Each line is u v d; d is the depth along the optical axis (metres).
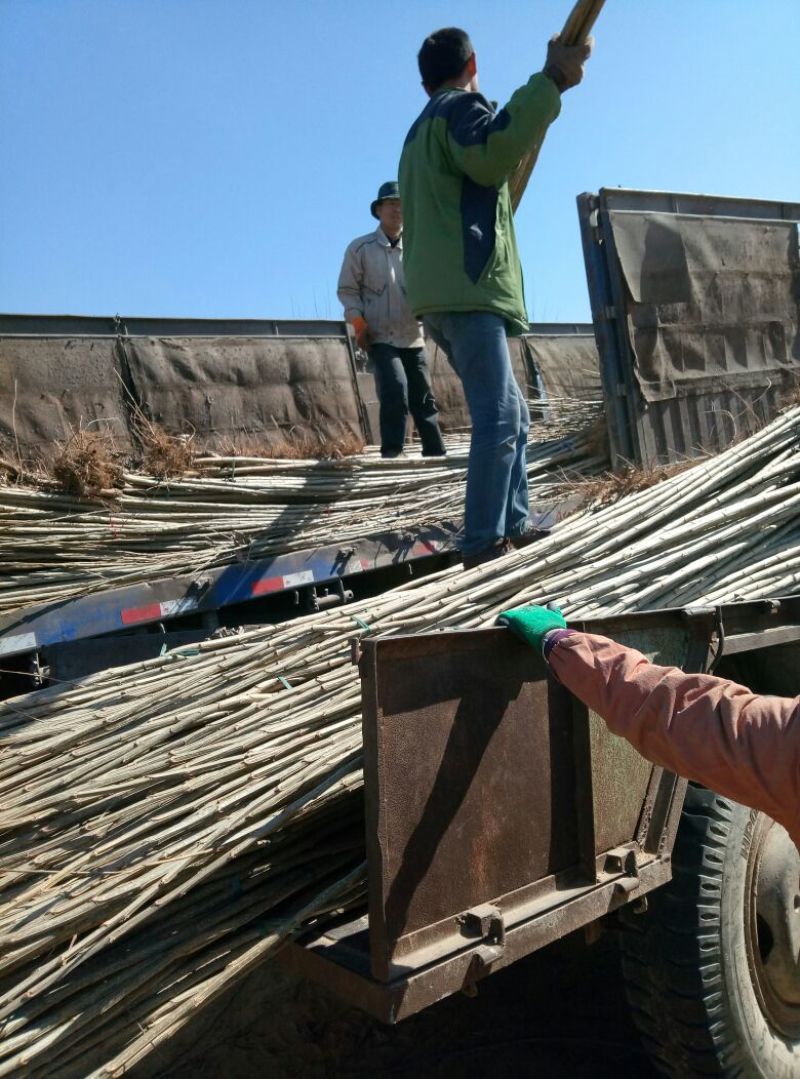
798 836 1.74
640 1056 3.25
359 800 2.39
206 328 6.21
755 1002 2.79
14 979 1.95
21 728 2.55
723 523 3.45
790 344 5.70
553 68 3.37
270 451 4.74
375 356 5.53
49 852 2.17
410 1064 3.25
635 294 4.81
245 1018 3.53
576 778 2.35
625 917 2.69
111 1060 1.92
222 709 2.52
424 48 3.81
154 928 2.10
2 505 3.51
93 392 5.64
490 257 3.56
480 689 2.11
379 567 3.98
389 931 1.92
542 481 4.74
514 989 3.65
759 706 1.76
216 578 3.53
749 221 5.50
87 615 3.24
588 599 2.99
